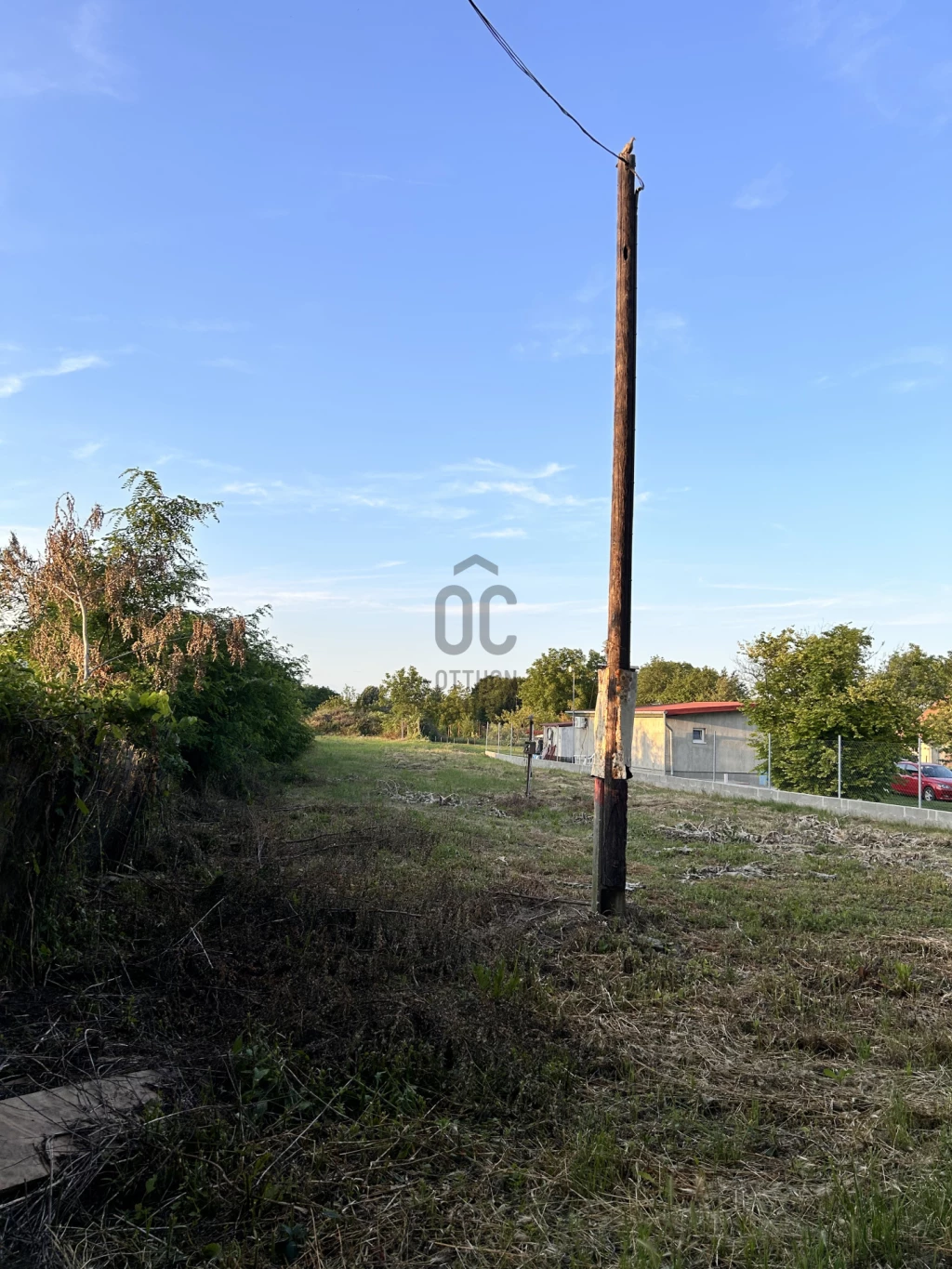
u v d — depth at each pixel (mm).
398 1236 2811
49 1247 2613
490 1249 2756
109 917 5418
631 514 7660
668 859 10859
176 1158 3074
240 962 5066
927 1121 3754
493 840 11609
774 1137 3570
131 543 10781
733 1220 2963
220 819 11297
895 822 15789
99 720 5449
